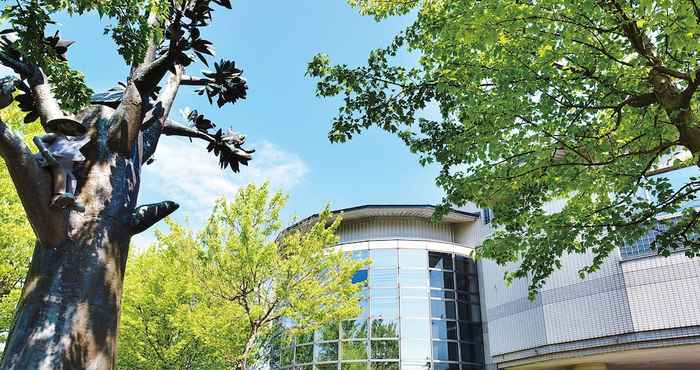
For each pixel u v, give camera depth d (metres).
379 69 7.85
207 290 14.02
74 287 2.78
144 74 3.49
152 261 15.04
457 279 28.19
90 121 3.31
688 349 17.80
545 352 21.06
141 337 14.02
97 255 2.93
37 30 3.73
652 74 6.39
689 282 17.34
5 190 9.34
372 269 27.45
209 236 14.14
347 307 14.68
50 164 2.78
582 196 8.35
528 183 7.83
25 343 2.57
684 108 5.93
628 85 6.93
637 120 7.54
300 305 13.75
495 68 6.97
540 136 7.03
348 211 30.06
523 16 5.84
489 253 8.24
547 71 6.32
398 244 28.02
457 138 7.47
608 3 5.70
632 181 7.22
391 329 25.88
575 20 5.89
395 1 8.59
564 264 21.12
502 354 23.88
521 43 6.57
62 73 3.61
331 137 7.91
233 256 13.68
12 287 10.79
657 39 5.72
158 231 14.41
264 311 14.23
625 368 23.27
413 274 27.31
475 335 27.20
